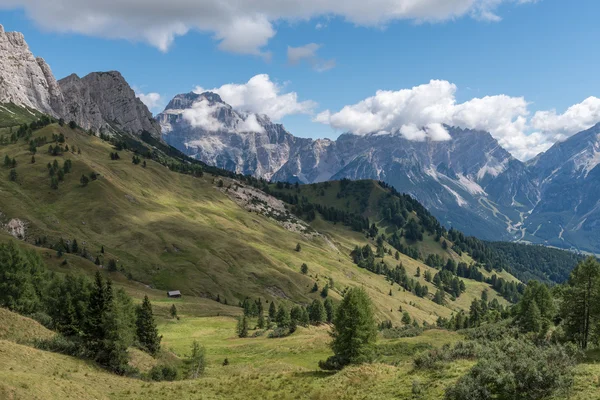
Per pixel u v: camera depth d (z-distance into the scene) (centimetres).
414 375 4009
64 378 3928
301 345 8656
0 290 7019
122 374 5028
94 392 3784
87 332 5178
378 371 4472
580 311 5872
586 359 4031
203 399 4044
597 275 5734
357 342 5341
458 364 4003
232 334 11656
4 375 3259
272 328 12825
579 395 2750
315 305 14075
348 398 3725
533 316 7781
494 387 3100
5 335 4912
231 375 5375
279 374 5053
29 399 3045
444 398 3186
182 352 8931
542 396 2834
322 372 5166
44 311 7362
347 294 5631
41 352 4425
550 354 3328
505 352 3562
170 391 4275
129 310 6769
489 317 14112
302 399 3947
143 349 6756
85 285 7006
